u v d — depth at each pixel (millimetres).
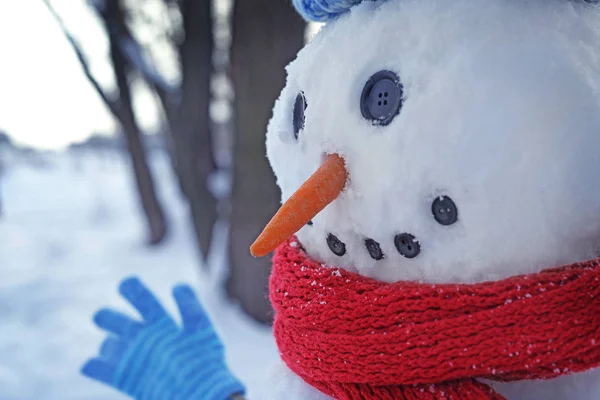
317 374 552
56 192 10500
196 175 3961
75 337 3100
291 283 576
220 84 4805
